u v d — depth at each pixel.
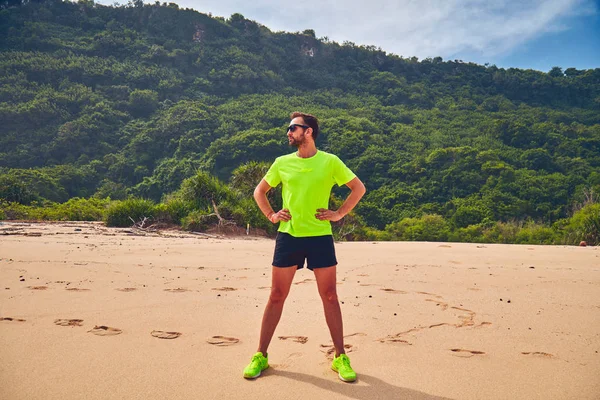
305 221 2.88
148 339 3.24
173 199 15.62
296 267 2.92
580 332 3.50
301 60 176.62
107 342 3.16
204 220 14.18
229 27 173.50
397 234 45.56
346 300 4.51
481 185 67.00
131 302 4.23
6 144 85.88
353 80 171.88
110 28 157.88
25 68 115.19
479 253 8.29
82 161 83.56
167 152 88.31
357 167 78.12
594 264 6.93
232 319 3.78
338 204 17.80
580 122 135.38
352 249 8.99
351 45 188.12
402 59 186.00
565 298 4.60
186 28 165.38
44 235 10.09
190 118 94.00
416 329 3.57
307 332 3.49
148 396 2.36
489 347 3.17
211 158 78.19
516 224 41.25
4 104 95.06
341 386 2.54
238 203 15.09
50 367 2.71
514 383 2.59
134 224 13.93
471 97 161.62
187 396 2.38
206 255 7.55
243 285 5.16
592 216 17.17
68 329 3.41
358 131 92.19
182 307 4.10
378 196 67.25
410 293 4.82
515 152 91.00
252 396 2.39
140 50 143.75
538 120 127.62
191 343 3.19
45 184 63.84
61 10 158.75
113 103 107.94
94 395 2.36
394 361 2.92
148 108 110.31
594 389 2.50
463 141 101.06
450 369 2.79
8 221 14.08
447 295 4.73
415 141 99.31
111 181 79.00
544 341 3.29
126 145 90.25
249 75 147.88
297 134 2.92
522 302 4.43
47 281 5.02
